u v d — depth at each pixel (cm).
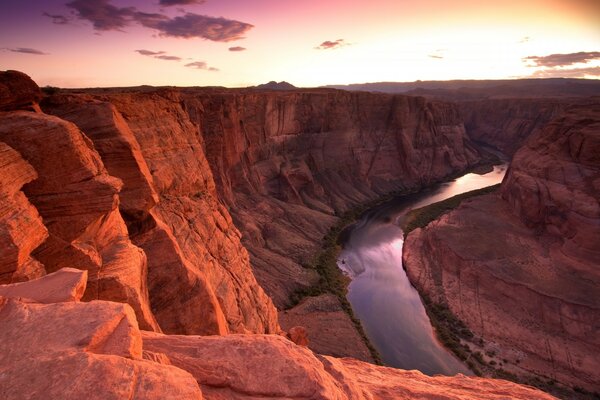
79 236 1302
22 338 604
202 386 730
